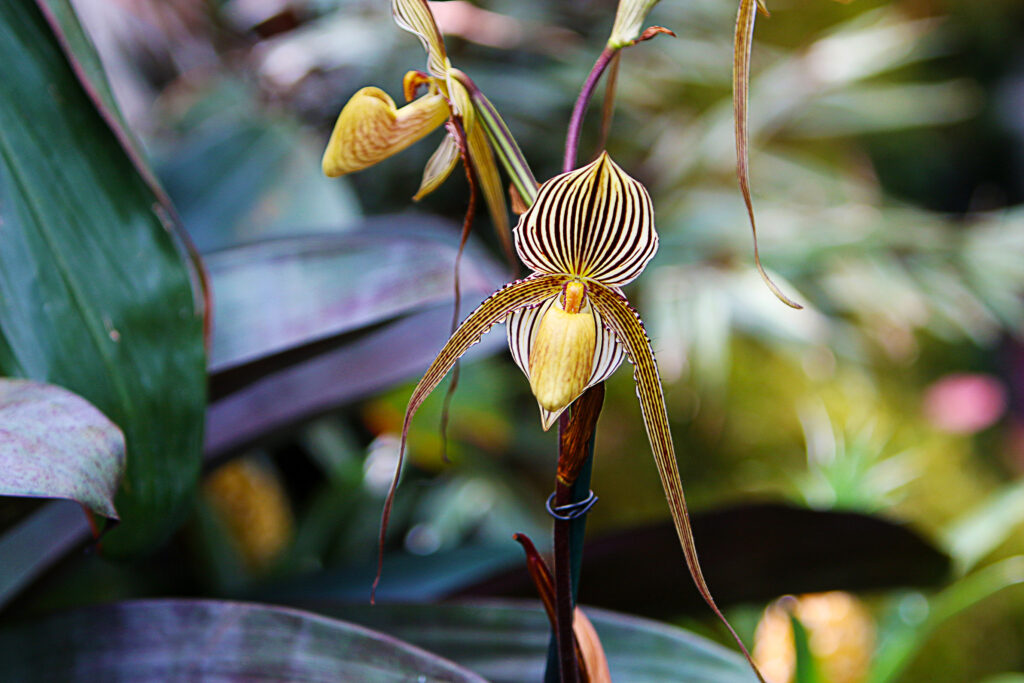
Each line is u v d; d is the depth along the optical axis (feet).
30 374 2.74
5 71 2.78
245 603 2.80
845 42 7.37
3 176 2.77
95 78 2.77
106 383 2.77
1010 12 12.76
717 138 6.98
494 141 2.55
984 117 13.07
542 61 6.88
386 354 3.54
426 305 3.17
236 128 4.73
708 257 6.64
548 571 2.57
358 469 5.70
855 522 3.19
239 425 3.34
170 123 5.97
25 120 2.78
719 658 2.93
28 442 2.52
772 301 6.51
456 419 6.04
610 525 7.40
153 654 2.75
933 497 7.80
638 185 2.44
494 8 6.71
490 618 2.97
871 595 3.61
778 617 4.58
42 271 2.77
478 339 2.50
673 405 8.01
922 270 6.85
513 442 7.14
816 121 8.07
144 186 2.81
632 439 7.89
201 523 4.77
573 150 2.48
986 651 6.13
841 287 6.96
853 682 4.48
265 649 2.74
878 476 5.44
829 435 5.55
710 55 7.14
